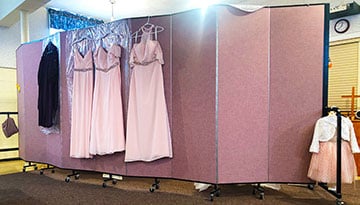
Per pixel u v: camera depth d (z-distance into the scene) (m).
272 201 2.85
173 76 3.18
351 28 4.41
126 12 6.12
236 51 2.97
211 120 2.96
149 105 3.20
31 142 4.32
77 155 3.58
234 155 2.96
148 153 3.19
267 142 3.03
